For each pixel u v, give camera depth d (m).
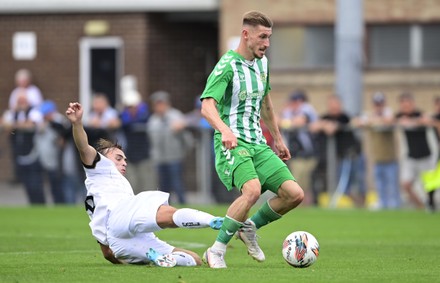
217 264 27.89
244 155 28.25
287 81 80.50
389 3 78.94
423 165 60.47
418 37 78.81
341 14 67.25
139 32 82.69
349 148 61.62
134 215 28.03
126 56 83.00
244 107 28.84
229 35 80.75
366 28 79.44
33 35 85.00
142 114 63.69
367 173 61.81
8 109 85.38
